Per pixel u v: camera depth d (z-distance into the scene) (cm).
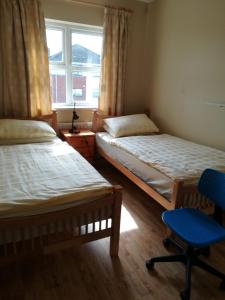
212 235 149
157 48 369
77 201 160
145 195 288
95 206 162
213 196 171
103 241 204
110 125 343
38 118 324
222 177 168
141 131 348
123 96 386
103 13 342
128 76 390
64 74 352
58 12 313
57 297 150
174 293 157
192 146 286
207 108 296
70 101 365
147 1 368
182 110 336
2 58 293
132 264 179
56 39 335
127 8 359
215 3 271
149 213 249
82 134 341
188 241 142
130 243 202
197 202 204
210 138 297
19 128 276
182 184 188
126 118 354
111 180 330
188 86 321
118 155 291
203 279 169
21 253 153
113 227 177
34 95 315
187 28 312
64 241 164
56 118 338
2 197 150
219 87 277
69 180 178
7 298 149
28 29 292
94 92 379
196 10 296
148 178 231
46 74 316
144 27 383
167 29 345
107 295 153
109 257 186
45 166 207
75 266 176
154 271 174
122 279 166
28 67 301
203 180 179
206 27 285
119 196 169
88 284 161
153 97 392
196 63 304
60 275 167
